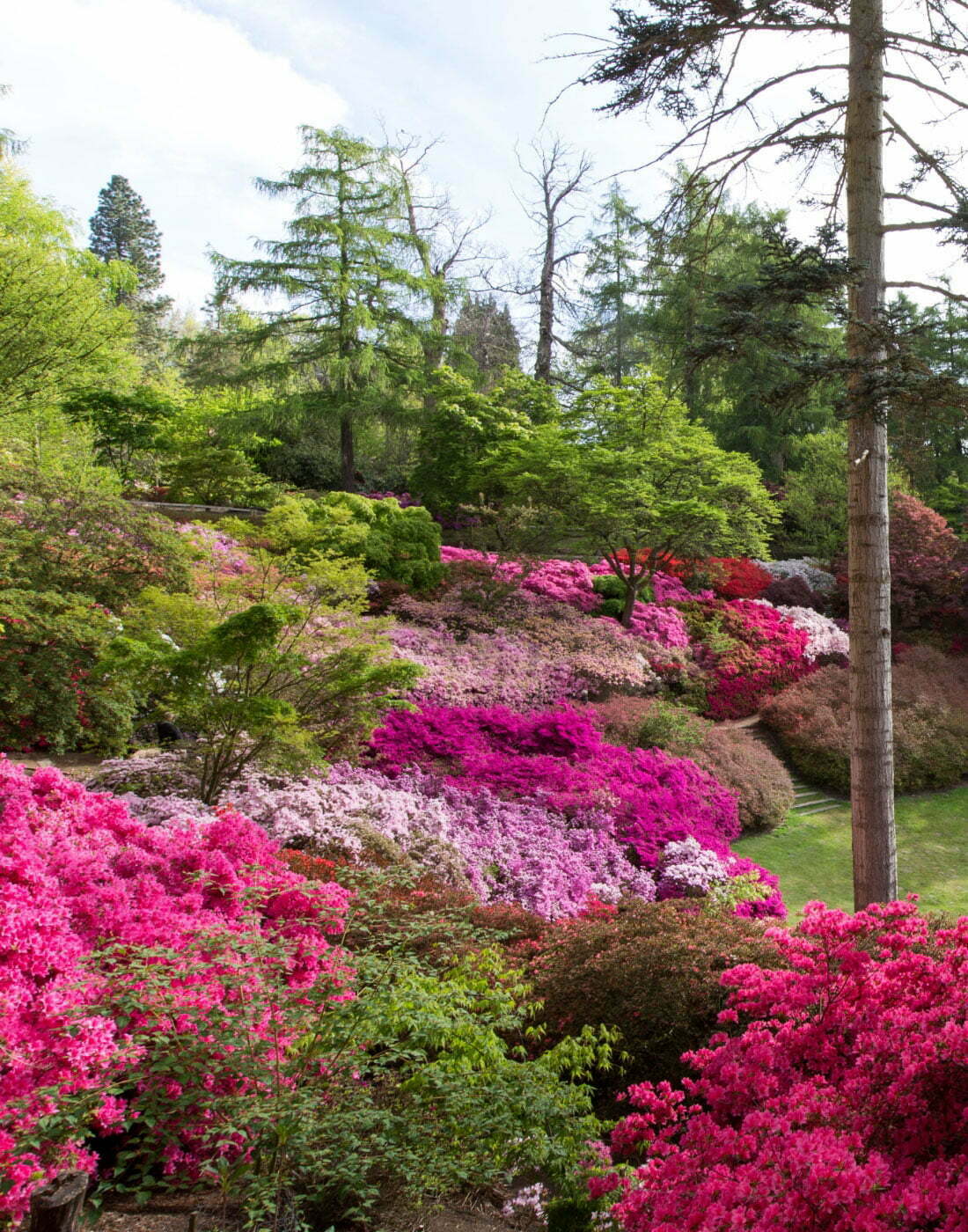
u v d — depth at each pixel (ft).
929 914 15.55
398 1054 10.07
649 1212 7.39
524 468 53.16
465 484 74.13
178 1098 8.62
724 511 50.21
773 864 37.22
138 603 25.96
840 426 93.35
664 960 14.01
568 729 35.86
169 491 64.90
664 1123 9.10
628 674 45.91
